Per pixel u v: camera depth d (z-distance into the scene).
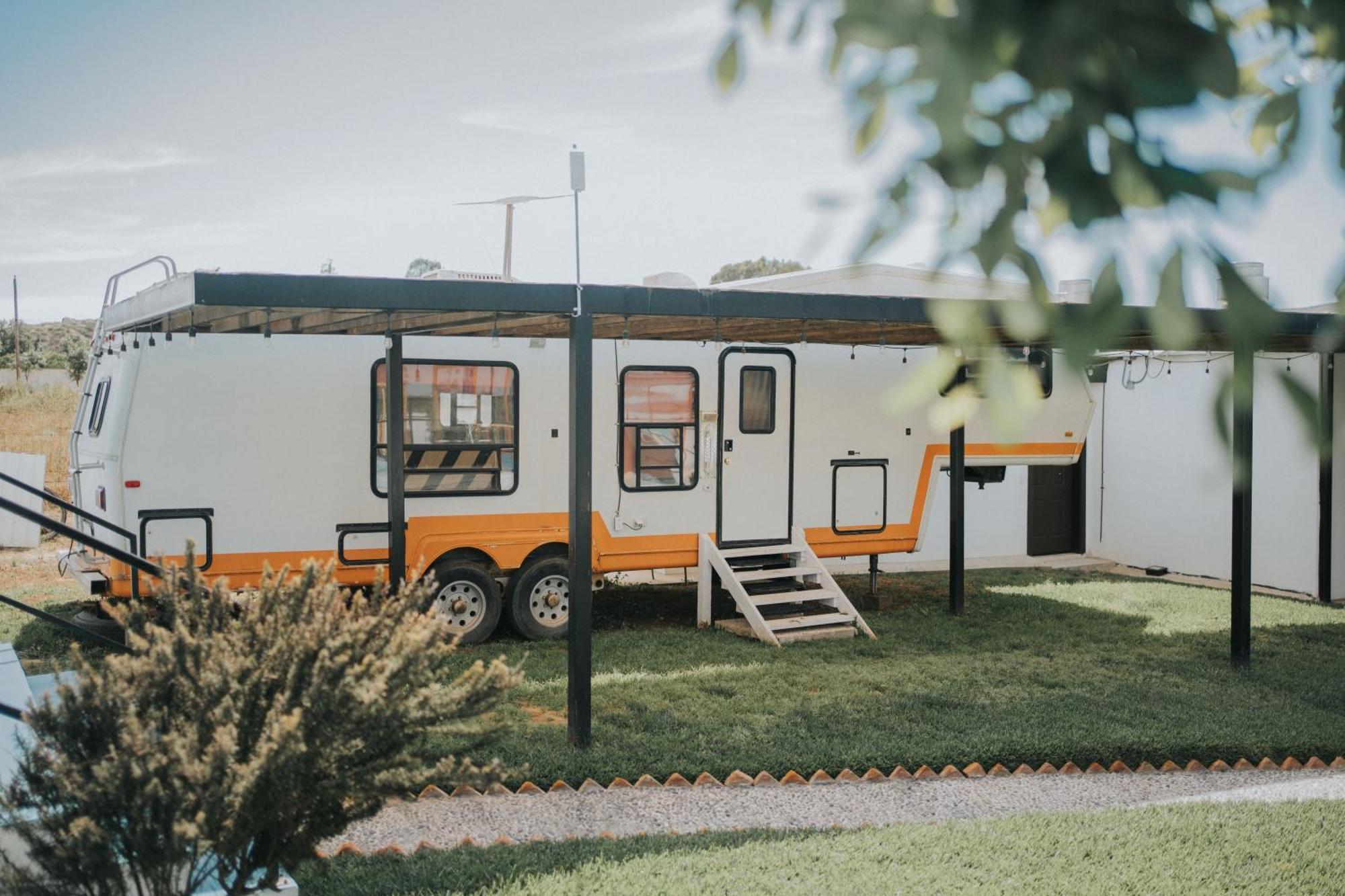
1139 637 10.44
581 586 6.65
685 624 10.97
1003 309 1.20
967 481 13.34
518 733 6.89
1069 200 1.17
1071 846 5.21
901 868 4.89
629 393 10.26
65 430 19.48
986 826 5.49
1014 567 15.38
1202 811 5.80
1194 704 7.95
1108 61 1.19
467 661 8.84
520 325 8.30
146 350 8.57
